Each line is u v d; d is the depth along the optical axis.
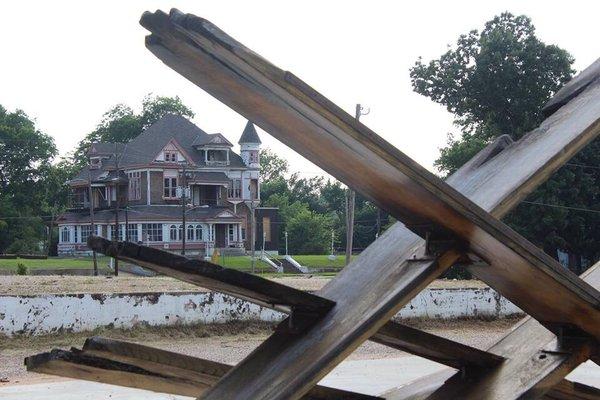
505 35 47.47
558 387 5.52
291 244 109.62
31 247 99.38
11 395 11.27
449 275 43.62
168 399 10.77
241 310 21.47
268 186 138.75
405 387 5.82
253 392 4.32
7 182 102.00
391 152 4.00
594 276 5.83
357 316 4.50
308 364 4.32
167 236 87.69
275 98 3.86
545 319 5.21
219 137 92.62
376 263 4.96
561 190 44.66
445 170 53.44
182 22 3.64
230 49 3.64
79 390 11.62
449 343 5.23
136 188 89.06
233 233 91.69
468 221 4.30
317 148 4.18
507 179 5.09
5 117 104.44
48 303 19.30
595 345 5.25
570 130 5.24
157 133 92.12
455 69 48.16
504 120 48.94
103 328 19.88
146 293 20.47
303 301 4.65
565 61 47.19
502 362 5.46
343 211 128.50
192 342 19.75
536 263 4.49
